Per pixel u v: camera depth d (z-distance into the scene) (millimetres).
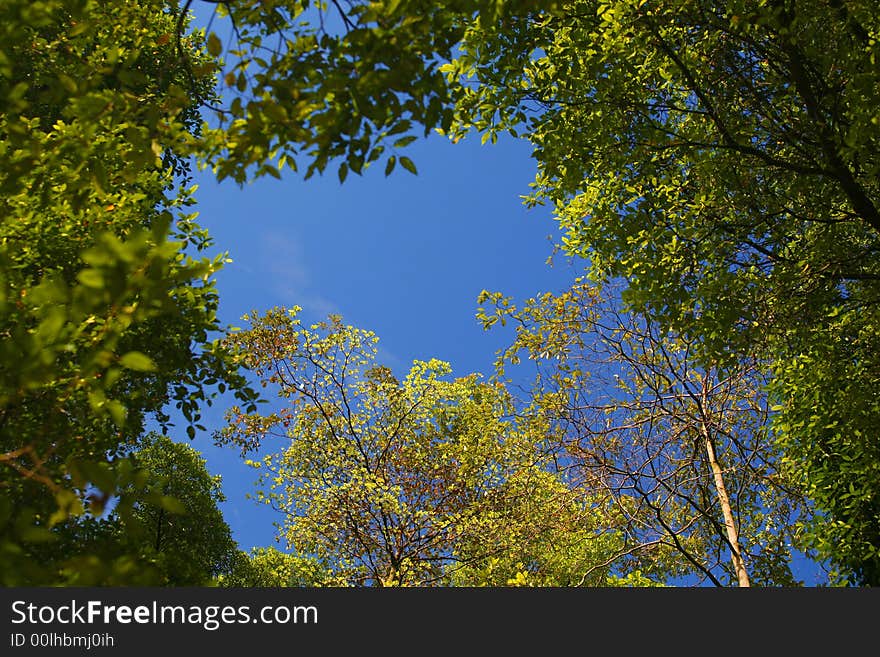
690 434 10555
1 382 2297
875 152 6164
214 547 15500
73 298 2287
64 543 4805
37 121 4359
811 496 9297
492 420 13367
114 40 4652
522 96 7586
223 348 6742
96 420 5211
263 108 3271
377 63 3385
